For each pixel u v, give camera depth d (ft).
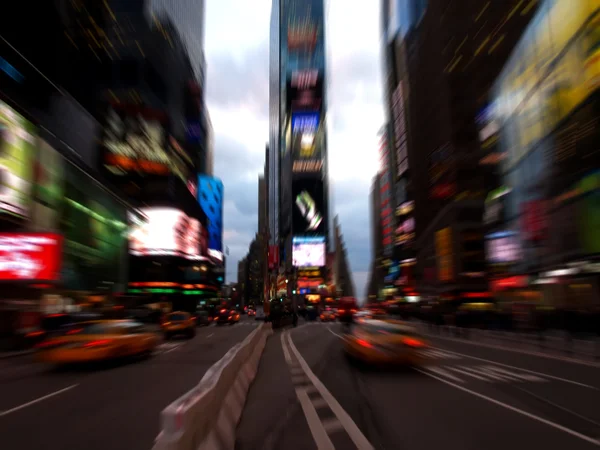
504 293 183.42
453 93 293.02
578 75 115.44
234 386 26.89
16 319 76.48
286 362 52.21
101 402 30.19
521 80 160.66
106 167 283.18
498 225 199.52
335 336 97.35
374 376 40.96
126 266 209.46
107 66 299.17
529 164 154.92
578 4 113.29
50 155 129.08
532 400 30.17
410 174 422.41
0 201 100.53
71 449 19.89
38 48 167.94
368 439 21.13
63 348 45.75
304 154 632.38
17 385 37.55
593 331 83.82
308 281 569.23
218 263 421.18
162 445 11.50
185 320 96.48
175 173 310.45
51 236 104.99
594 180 110.11
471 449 19.75
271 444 20.33
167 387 35.68
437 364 48.91
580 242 118.52
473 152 278.26
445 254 273.33
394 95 499.10
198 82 467.11
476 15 289.12
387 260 543.39
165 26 383.24
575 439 21.22
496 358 54.90
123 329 51.78
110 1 310.24
